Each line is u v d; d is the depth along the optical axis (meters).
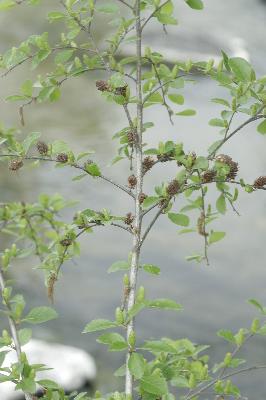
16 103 22.84
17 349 4.29
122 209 16.03
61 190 16.75
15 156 4.55
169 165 18.23
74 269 13.70
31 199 16.27
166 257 14.20
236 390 4.52
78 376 9.88
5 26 29.42
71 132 21.03
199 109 22.38
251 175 17.70
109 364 10.79
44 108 22.53
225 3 31.53
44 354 10.05
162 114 22.02
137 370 3.64
